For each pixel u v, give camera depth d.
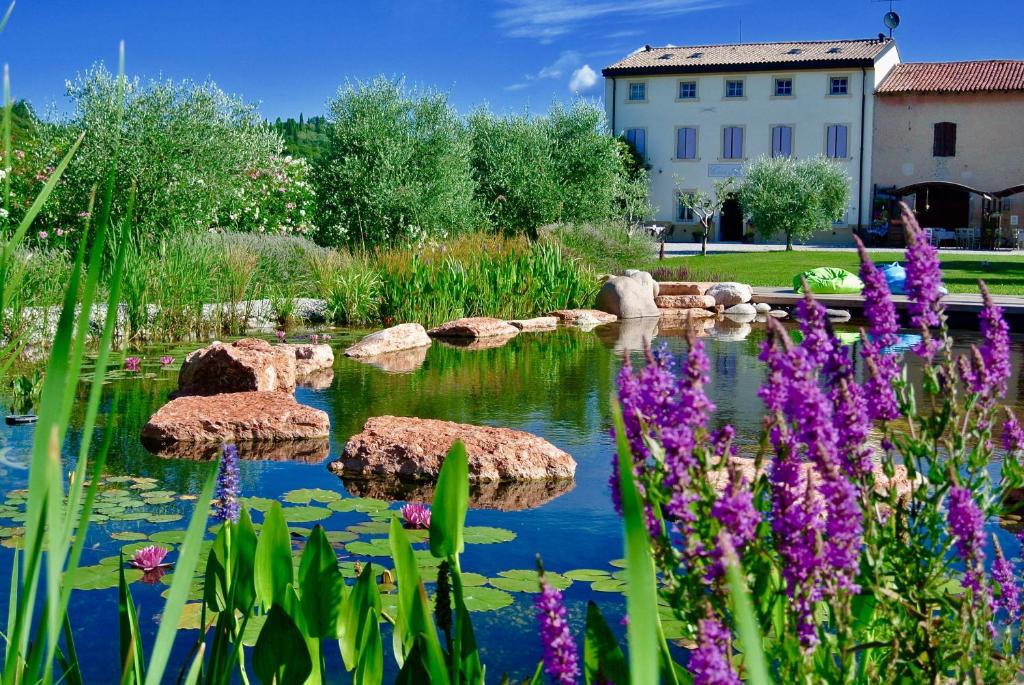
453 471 2.00
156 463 5.75
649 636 0.80
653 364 1.54
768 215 32.56
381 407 7.77
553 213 26.86
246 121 18.73
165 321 11.88
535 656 3.13
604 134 29.61
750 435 6.65
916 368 9.35
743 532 1.41
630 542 0.81
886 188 37.69
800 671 1.51
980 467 1.89
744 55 39.59
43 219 16.05
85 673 2.96
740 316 16.83
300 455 6.04
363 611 2.08
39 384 7.62
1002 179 36.62
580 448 6.37
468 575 3.82
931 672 1.75
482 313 15.56
